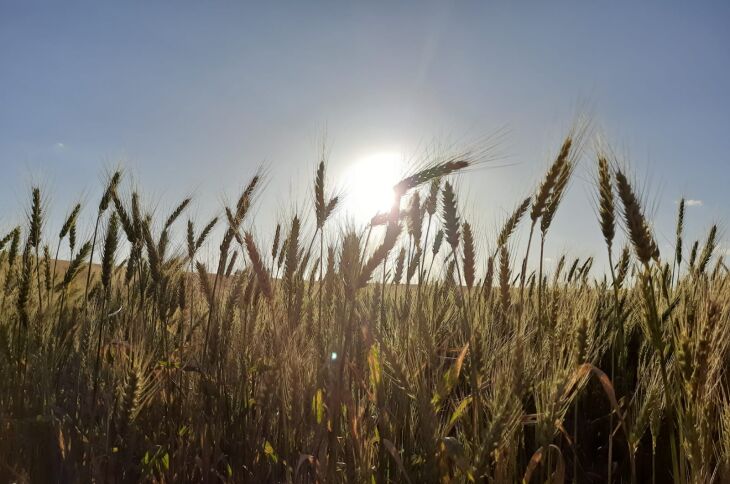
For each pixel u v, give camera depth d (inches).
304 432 22.9
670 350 20.5
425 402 19.1
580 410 27.6
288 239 26.6
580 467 24.3
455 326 25.4
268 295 25.2
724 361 21.1
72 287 35.7
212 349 27.7
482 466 17.7
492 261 24.4
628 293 28.4
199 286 33.4
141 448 26.0
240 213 28.1
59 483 24.1
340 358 20.6
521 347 18.3
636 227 17.1
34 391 26.9
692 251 31.0
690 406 16.4
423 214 25.1
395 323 25.1
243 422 26.5
